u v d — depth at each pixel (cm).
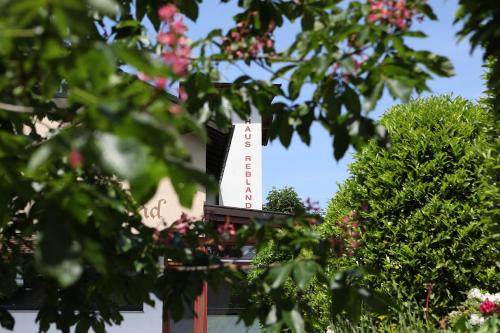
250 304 374
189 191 175
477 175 965
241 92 344
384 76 290
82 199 205
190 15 370
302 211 338
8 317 376
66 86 332
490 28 283
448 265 953
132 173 150
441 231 964
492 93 659
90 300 384
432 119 1046
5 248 384
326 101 308
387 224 975
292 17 362
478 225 935
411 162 1015
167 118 184
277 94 337
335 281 326
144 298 371
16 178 271
